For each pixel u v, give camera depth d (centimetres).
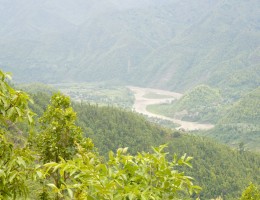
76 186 571
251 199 3098
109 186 554
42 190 1368
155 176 651
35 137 1695
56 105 1814
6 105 688
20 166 772
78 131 1748
